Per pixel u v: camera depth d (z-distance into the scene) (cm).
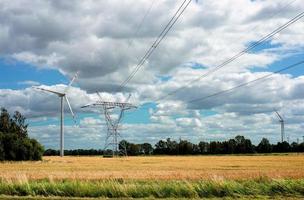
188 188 3744
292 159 15900
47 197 3550
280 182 3931
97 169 9062
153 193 3731
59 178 5453
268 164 11669
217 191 3781
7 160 14825
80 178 5462
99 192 3734
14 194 3819
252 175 5703
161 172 7088
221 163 12694
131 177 5662
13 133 15450
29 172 7400
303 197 3591
